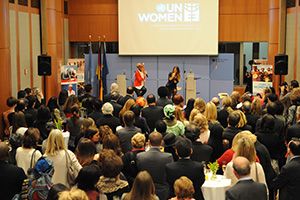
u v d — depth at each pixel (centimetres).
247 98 902
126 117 635
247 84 1470
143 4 1550
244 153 480
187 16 1532
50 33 1374
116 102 905
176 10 1535
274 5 1395
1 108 1035
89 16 1641
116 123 718
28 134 538
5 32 1045
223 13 1576
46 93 1323
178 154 477
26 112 802
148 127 775
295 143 495
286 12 1359
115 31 1633
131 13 1559
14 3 1181
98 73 1490
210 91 1552
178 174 468
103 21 1636
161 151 536
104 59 1502
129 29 1566
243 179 417
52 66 1381
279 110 714
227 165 510
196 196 469
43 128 680
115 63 1591
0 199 463
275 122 693
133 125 658
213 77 1549
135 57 1582
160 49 1555
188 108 867
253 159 482
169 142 564
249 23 1568
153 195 365
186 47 1542
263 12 1558
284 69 1218
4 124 864
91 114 788
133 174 525
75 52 1684
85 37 1647
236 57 1638
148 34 1555
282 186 498
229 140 631
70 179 510
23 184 471
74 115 735
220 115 772
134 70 1584
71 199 310
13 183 464
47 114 689
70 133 731
